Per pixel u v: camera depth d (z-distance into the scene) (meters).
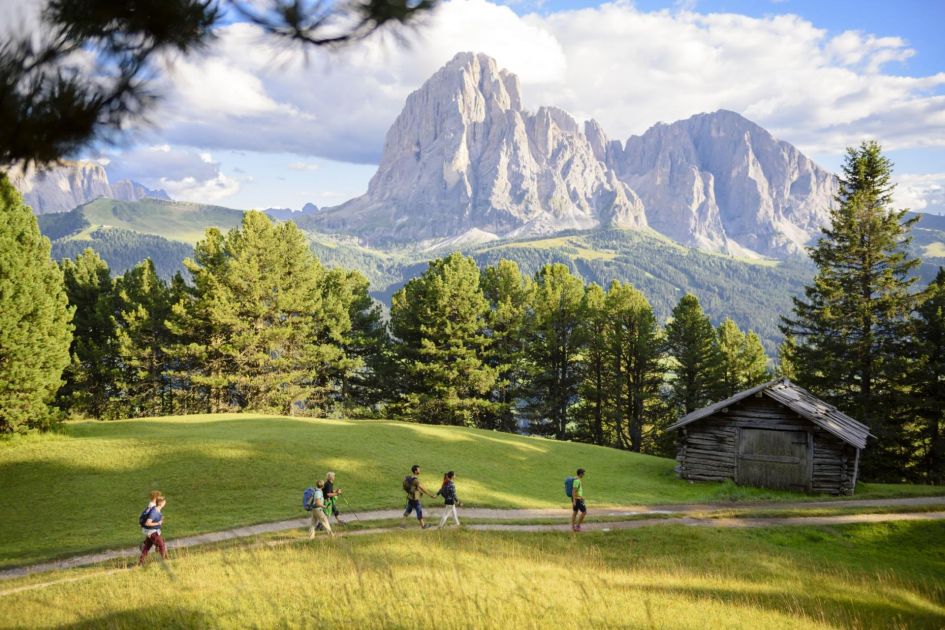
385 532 21.73
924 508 27.47
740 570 18.55
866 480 44.75
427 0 5.48
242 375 58.41
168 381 63.84
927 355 42.56
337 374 67.31
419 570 16.03
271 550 18.83
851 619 14.49
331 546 19.17
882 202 47.03
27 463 30.50
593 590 14.78
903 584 18.23
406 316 64.62
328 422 45.09
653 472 39.59
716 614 13.81
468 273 61.66
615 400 63.81
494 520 24.66
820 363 46.75
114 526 23.95
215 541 21.27
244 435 36.81
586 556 19.55
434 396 59.72
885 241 45.62
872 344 45.56
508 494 31.19
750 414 35.66
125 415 61.75
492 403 60.75
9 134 4.75
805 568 19.33
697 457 36.81
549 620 12.55
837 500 31.39
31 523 24.42
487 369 60.09
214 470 30.23
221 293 55.47
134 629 12.26
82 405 58.56
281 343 60.84
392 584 14.38
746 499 31.55
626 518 26.00
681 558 19.91
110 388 62.72
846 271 47.66
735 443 35.81
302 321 62.72
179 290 62.03
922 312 44.75
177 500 26.94
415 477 23.12
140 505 26.34
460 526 22.91
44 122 4.77
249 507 26.14
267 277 58.72
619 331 62.34
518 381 67.31
